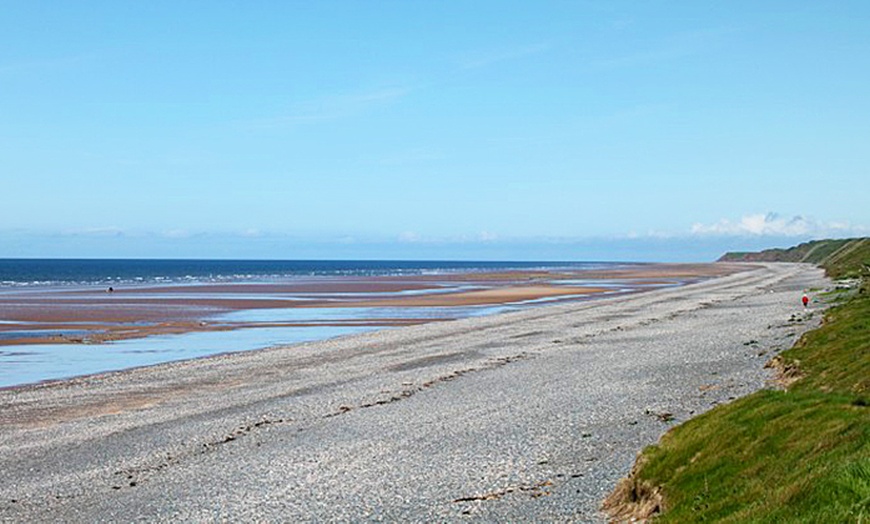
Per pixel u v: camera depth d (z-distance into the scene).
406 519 16.41
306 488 19.09
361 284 136.38
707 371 32.62
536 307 80.06
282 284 138.38
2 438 26.34
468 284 134.38
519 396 29.62
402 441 23.41
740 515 11.86
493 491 17.92
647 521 14.52
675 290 104.06
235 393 33.69
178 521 17.16
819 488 11.23
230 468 21.39
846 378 24.09
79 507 18.61
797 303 65.38
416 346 47.78
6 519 17.98
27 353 48.09
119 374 39.75
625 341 45.84
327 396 31.83
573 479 18.34
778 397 17.11
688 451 15.75
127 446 24.52
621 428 23.22
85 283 145.50
